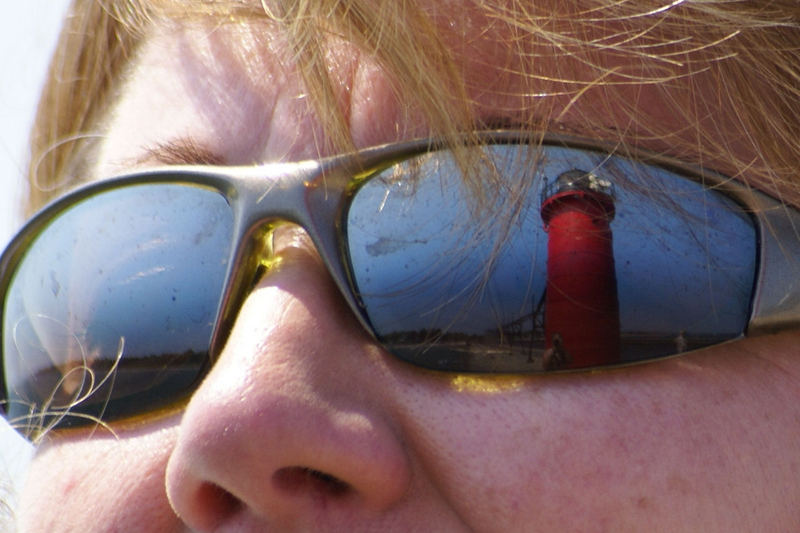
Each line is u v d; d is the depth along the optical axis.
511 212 4.07
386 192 4.23
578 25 4.20
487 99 4.22
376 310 4.16
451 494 4.03
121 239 5.01
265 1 4.71
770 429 4.02
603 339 4.00
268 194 4.42
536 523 3.93
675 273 4.01
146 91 5.82
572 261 4.04
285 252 4.48
